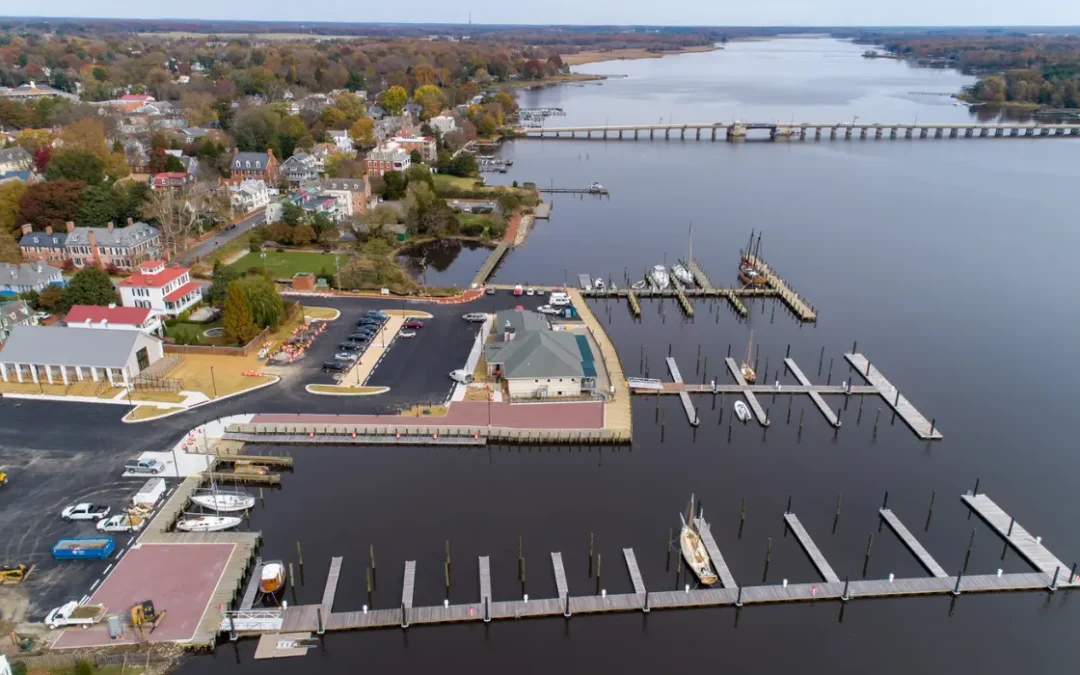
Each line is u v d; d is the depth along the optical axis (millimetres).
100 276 168500
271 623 87812
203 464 116688
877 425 135125
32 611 88125
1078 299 195500
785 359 160125
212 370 144375
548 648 87250
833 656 86875
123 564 96000
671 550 101688
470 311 176500
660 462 122375
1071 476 120125
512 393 136250
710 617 91875
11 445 120312
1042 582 95938
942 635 89938
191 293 171000
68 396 135250
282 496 111250
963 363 159000
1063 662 86500
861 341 169750
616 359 154125
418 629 89188
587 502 111438
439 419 129375
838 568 98938
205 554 98125
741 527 106688
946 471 121250
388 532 104000
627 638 88812
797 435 131375
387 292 185375
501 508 109562
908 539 103688
